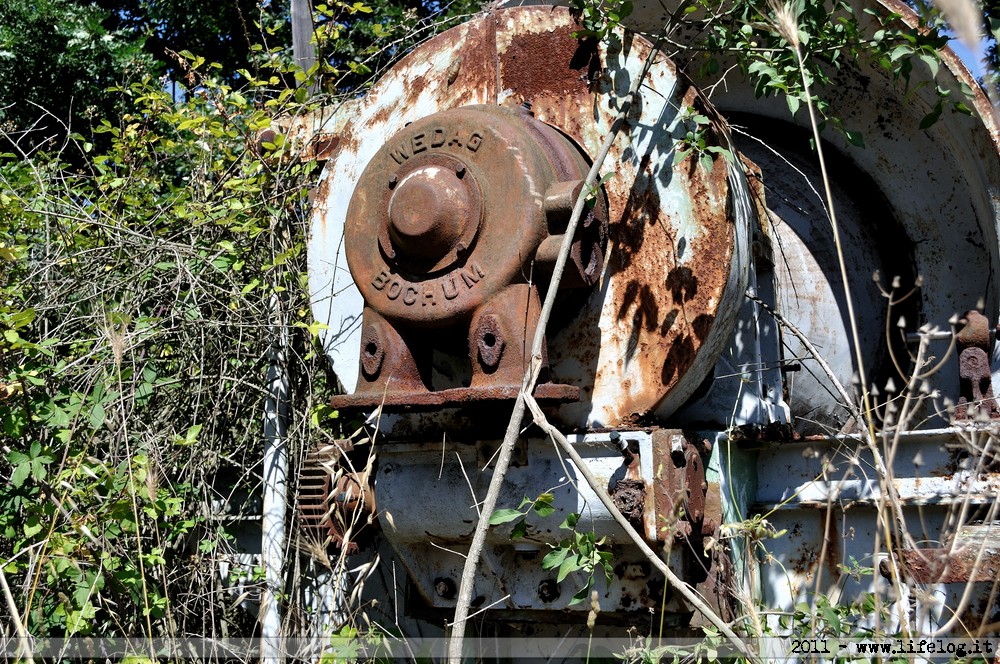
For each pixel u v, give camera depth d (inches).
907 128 148.1
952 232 149.3
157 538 135.8
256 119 159.6
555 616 116.3
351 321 137.3
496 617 119.5
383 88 138.0
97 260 156.3
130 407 138.9
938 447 117.6
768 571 123.8
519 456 115.2
